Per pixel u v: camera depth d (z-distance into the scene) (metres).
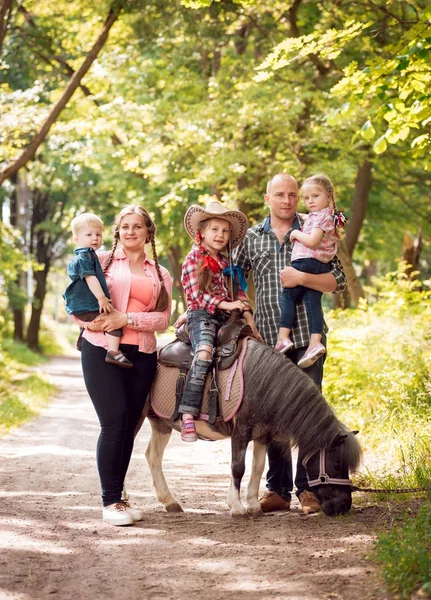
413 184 22.08
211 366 5.79
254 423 5.67
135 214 6.00
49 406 16.09
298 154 16.53
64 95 15.55
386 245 25.69
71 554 4.92
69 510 6.22
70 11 19.34
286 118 15.59
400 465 7.09
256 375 5.63
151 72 19.38
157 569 4.60
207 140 16.59
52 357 38.09
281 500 6.27
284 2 15.18
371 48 13.16
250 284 17.91
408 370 10.03
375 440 8.36
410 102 8.69
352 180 17.44
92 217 5.94
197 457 9.33
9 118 15.43
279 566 4.57
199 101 18.52
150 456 6.27
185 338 6.05
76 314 5.80
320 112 17.19
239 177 17.94
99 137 20.02
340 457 5.63
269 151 17.34
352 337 11.49
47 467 8.61
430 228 23.42
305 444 5.51
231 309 5.89
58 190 29.62
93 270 5.79
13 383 19.20
